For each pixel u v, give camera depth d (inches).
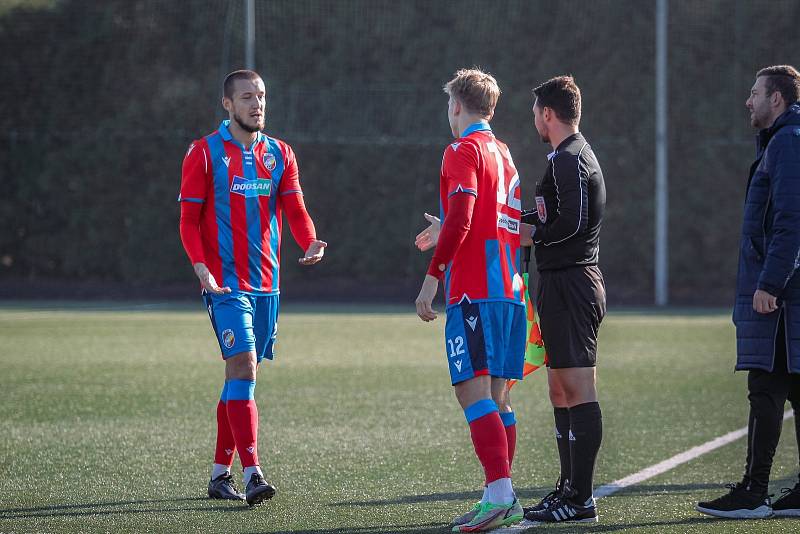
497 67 3284.9
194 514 618.8
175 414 1021.2
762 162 614.9
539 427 965.8
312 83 3304.6
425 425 964.6
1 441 873.5
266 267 703.7
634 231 3191.4
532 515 605.0
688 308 2721.5
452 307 590.6
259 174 698.2
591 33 3255.4
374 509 631.8
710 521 600.4
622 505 644.1
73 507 636.7
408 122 3292.3
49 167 3380.9
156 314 2377.0
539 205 616.1
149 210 3331.7
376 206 3314.5
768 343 603.2
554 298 605.9
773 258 590.6
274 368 1424.7
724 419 1006.4
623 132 3225.9
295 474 743.1
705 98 3211.1
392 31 3324.3
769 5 3213.6
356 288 3206.2
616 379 1312.7
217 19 3385.8
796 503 624.4
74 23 3452.3
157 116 3366.1
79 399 1120.2
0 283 3316.9
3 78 3437.5
